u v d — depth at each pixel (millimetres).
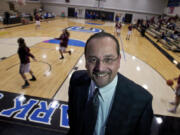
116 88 771
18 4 17234
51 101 3443
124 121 757
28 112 3041
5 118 2832
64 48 6070
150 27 18047
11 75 4531
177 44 9273
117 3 22688
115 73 723
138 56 7484
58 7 24312
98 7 23406
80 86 905
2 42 8047
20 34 10359
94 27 16141
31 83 4160
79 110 882
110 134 788
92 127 847
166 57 7676
